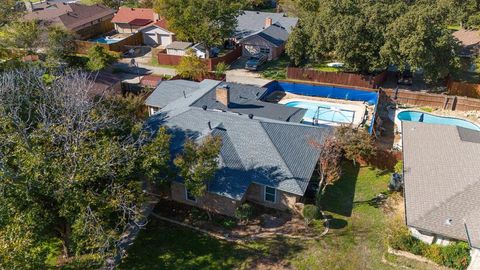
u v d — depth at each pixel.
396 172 31.28
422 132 32.28
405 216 23.88
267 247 25.23
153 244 25.80
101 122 25.50
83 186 21.39
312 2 72.62
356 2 53.38
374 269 23.36
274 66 60.06
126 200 22.09
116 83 48.78
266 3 98.50
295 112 37.94
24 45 52.88
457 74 54.50
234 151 29.23
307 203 29.45
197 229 27.06
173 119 32.81
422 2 60.69
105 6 86.31
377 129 40.00
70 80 38.62
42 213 20.62
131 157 23.17
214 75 52.34
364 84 51.34
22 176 20.48
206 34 57.78
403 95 46.72
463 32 62.59
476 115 43.66
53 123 24.62
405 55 46.88
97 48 56.59
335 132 32.56
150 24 72.19
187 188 26.25
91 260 22.45
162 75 56.75
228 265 23.98
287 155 28.83
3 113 25.53
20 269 16.70
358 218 27.73
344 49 48.69
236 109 37.28
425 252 23.58
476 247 21.14
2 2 65.50
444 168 26.86
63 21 70.69
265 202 29.02
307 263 23.91
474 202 23.45
